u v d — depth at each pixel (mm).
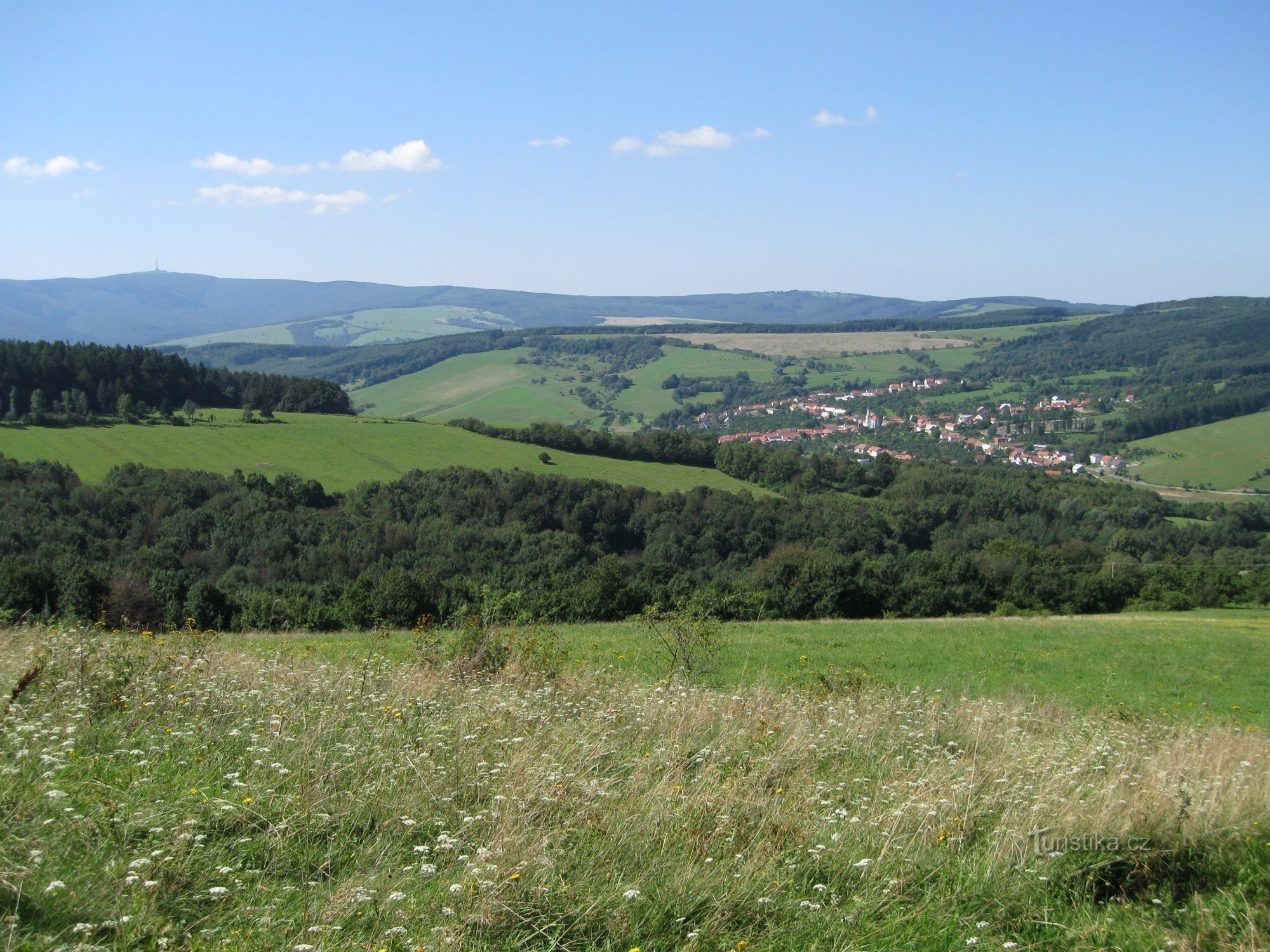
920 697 10211
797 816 4902
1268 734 10398
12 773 4262
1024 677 17828
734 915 3887
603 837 4434
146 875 3561
